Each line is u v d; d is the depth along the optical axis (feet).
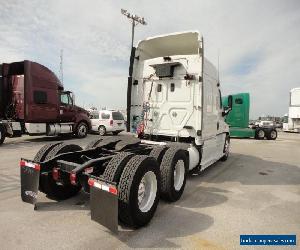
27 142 42.04
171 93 21.16
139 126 22.53
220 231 11.93
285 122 101.24
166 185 14.94
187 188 18.61
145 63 22.36
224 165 27.63
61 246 10.20
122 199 11.34
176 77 20.90
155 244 10.61
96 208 11.08
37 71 41.93
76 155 15.65
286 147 45.75
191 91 20.31
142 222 11.98
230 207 14.98
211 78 22.31
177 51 23.27
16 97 42.09
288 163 29.76
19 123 40.70
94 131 62.34
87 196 15.96
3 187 17.29
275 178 22.34
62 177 13.85
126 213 11.43
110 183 10.64
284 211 14.60
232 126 63.10
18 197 15.44
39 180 13.93
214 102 23.52
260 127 62.90
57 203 14.71
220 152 27.32
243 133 61.82
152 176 12.75
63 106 47.11
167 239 11.05
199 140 19.99
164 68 20.83
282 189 19.01
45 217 12.80
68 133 48.85
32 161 13.73
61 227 11.78
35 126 42.24
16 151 32.27
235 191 18.19
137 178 11.57
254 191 18.33
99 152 17.24
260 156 34.63
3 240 10.56
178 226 12.31
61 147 15.44
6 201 14.80
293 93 87.92
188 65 20.34
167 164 15.06
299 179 22.20
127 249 10.16
